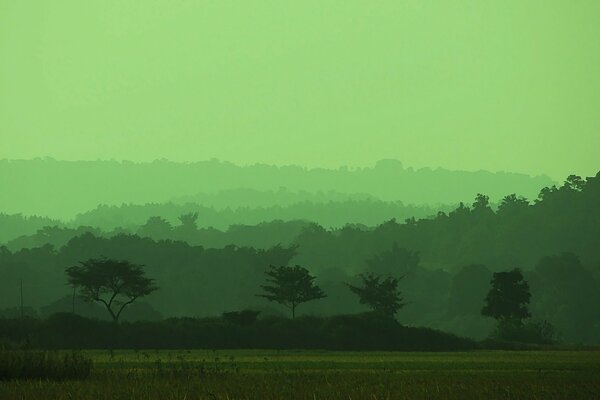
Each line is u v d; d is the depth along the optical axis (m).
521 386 169.50
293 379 182.00
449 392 157.75
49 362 181.12
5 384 165.25
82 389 155.50
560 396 153.50
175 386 162.38
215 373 190.62
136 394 149.50
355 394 151.38
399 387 166.62
